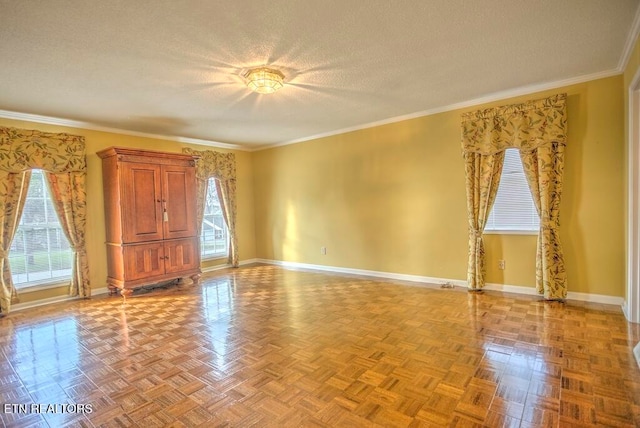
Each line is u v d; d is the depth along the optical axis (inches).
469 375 83.9
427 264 179.5
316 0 76.8
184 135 211.5
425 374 84.8
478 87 140.9
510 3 81.0
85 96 133.3
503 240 155.6
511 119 146.0
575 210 137.6
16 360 98.6
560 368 86.0
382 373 85.9
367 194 200.7
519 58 113.5
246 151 256.2
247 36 92.4
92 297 167.3
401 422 66.5
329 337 109.9
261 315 133.7
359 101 152.9
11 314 141.6
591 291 136.3
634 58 103.1
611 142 130.0
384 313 132.2
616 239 130.9
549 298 139.2
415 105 163.3
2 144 144.3
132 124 179.3
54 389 82.7
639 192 113.6
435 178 174.1
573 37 99.6
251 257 258.1
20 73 110.3
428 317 126.0
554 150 138.1
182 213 187.3
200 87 127.9
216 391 79.4
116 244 168.7
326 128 203.9
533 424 65.1
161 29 87.0
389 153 189.8
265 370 88.9
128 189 167.0
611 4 82.6
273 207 249.1
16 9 75.6
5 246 144.6
